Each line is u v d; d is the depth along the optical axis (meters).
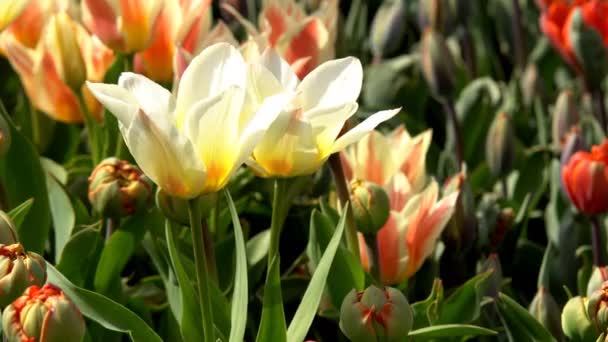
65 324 1.15
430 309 1.33
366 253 1.36
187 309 1.26
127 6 1.43
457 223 1.44
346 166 1.43
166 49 1.47
